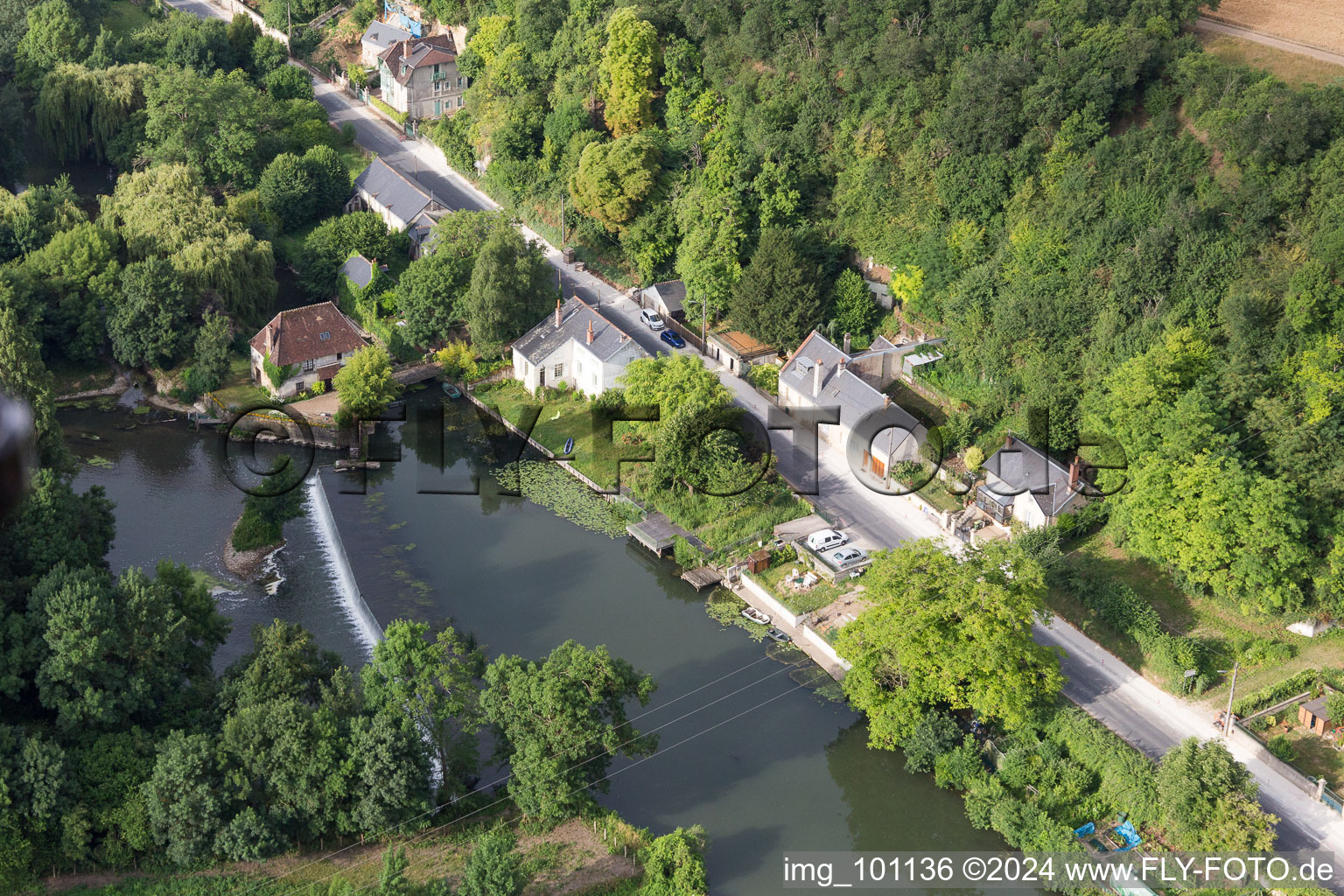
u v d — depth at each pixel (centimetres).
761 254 12850
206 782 7250
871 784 8319
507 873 6862
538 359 12594
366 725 7481
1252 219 10912
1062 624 9294
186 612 8575
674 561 10531
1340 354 9831
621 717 8000
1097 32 12469
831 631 9469
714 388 11219
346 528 10900
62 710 7656
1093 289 11381
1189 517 9000
